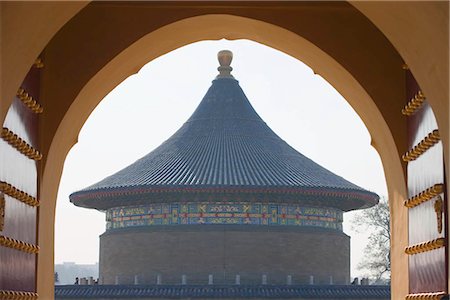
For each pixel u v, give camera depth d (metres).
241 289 39.91
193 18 11.54
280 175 46.41
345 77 11.75
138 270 45.56
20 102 9.57
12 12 7.46
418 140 10.22
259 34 12.27
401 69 11.34
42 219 10.83
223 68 54.31
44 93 11.15
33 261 10.28
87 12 11.41
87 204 48.06
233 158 48.00
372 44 11.45
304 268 45.38
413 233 10.30
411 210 10.42
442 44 7.62
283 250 45.12
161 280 44.94
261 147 49.53
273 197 45.31
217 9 11.52
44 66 11.02
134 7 11.50
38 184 10.61
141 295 39.78
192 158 48.03
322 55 11.70
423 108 9.90
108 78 11.96
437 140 9.15
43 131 11.03
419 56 8.51
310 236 45.81
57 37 11.31
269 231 45.16
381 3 8.41
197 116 52.25
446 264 8.72
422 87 8.69
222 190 44.66
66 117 11.27
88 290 40.03
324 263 45.97
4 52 7.46
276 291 39.72
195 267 44.75
